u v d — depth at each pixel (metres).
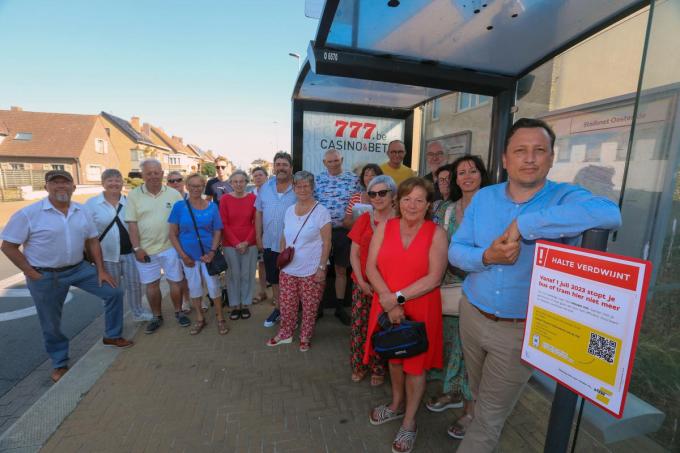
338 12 2.37
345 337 3.80
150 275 3.88
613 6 2.32
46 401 2.70
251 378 3.02
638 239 1.73
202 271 3.88
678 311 1.68
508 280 1.58
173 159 57.06
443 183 2.76
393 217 2.51
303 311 3.50
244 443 2.29
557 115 3.11
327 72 3.02
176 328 4.05
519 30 2.58
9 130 30.86
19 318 4.59
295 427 2.43
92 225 3.26
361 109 4.80
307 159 4.76
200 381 2.97
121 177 3.87
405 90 4.33
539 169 1.47
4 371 3.33
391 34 2.61
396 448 2.20
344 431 2.39
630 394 1.89
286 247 3.45
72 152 31.08
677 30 1.56
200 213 3.77
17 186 22.55
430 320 2.17
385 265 2.22
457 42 2.75
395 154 4.25
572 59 3.01
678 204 1.65
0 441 2.29
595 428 1.92
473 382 1.93
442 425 2.47
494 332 1.64
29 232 2.86
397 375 2.40
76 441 2.29
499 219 1.63
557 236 1.28
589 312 1.07
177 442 2.29
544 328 1.22
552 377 1.20
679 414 1.71
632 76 2.59
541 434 2.35
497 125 3.46
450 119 5.46
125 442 2.29
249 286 4.36
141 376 3.04
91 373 3.08
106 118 40.38
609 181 2.75
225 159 6.22
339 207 3.90
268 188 4.04
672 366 1.72
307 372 3.11
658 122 1.62
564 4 2.29
